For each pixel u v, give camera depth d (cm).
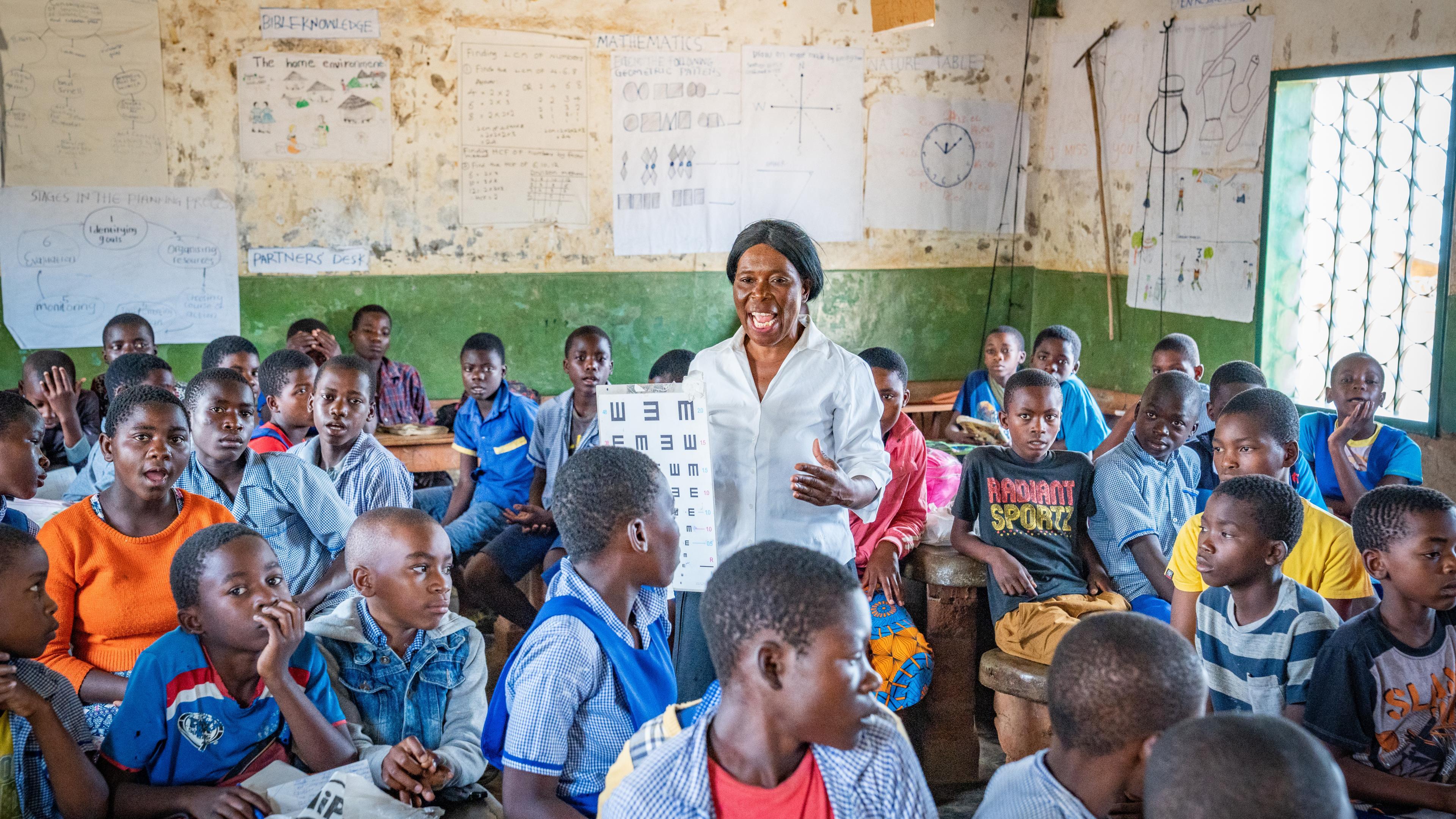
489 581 372
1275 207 515
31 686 181
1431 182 453
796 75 632
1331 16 481
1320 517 256
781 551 125
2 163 525
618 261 623
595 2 598
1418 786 193
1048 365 453
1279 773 101
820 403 241
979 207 672
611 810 126
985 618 340
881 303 665
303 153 569
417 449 489
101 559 234
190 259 560
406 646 209
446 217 593
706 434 227
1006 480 304
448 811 188
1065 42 648
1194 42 555
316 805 172
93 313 548
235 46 553
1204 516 219
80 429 412
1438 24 435
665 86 615
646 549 169
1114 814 158
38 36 523
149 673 190
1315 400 512
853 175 650
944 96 655
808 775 125
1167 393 303
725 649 124
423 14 575
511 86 592
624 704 167
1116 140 611
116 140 541
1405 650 202
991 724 354
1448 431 441
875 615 296
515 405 427
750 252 237
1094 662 134
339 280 583
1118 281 615
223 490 277
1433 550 194
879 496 242
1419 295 462
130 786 184
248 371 414
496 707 168
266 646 188
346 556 221
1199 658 138
